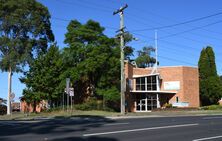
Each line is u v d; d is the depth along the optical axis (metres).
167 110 53.16
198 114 42.66
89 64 50.19
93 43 52.19
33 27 60.06
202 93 68.50
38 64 51.75
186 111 50.16
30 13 59.75
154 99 60.72
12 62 57.38
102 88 52.41
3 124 25.83
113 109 53.34
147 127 21.94
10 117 44.50
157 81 60.97
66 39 53.09
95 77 53.31
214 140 16.98
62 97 52.53
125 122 25.77
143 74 62.34
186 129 21.16
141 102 59.78
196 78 63.19
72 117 38.53
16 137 17.69
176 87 61.16
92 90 53.50
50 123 26.00
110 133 19.11
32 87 51.44
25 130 20.92
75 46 51.81
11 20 57.72
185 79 61.19
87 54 51.31
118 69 52.25
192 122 25.42
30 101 52.31
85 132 19.50
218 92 68.25
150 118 31.95
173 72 61.66
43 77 51.22
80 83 55.50
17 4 58.47
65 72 51.19
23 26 59.28
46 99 51.72
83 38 52.69
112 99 51.12
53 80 51.47
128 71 58.50
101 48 51.22
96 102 52.03
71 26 53.53
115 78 52.38
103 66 51.78
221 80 74.75
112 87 51.88
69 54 52.00
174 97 61.16
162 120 27.73
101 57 50.50
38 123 26.23
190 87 61.84
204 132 19.88
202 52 70.38
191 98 61.81
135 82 61.12
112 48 53.12
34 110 54.75
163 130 20.59
